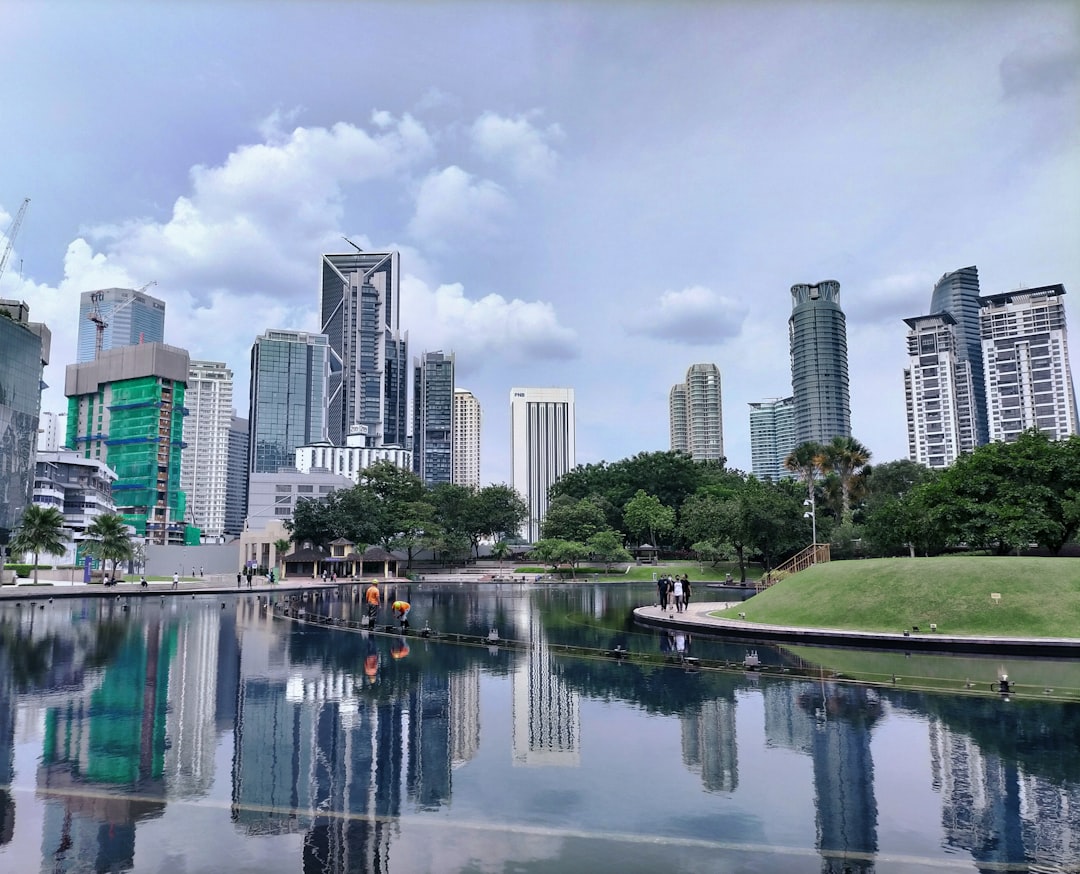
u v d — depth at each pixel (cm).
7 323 9606
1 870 802
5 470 9438
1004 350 19150
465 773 1145
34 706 1620
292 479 13875
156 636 3002
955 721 1463
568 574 9888
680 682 1916
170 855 841
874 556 5353
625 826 928
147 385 19175
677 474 12431
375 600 3366
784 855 841
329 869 805
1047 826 927
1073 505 3881
